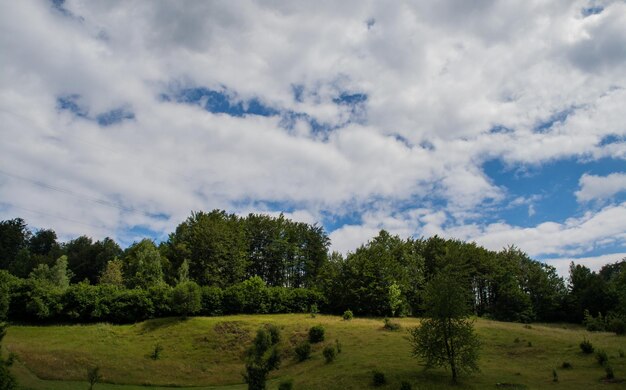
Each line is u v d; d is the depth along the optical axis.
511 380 32.09
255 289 71.81
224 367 44.84
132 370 41.88
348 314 65.12
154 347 50.16
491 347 44.03
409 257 90.81
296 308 74.31
